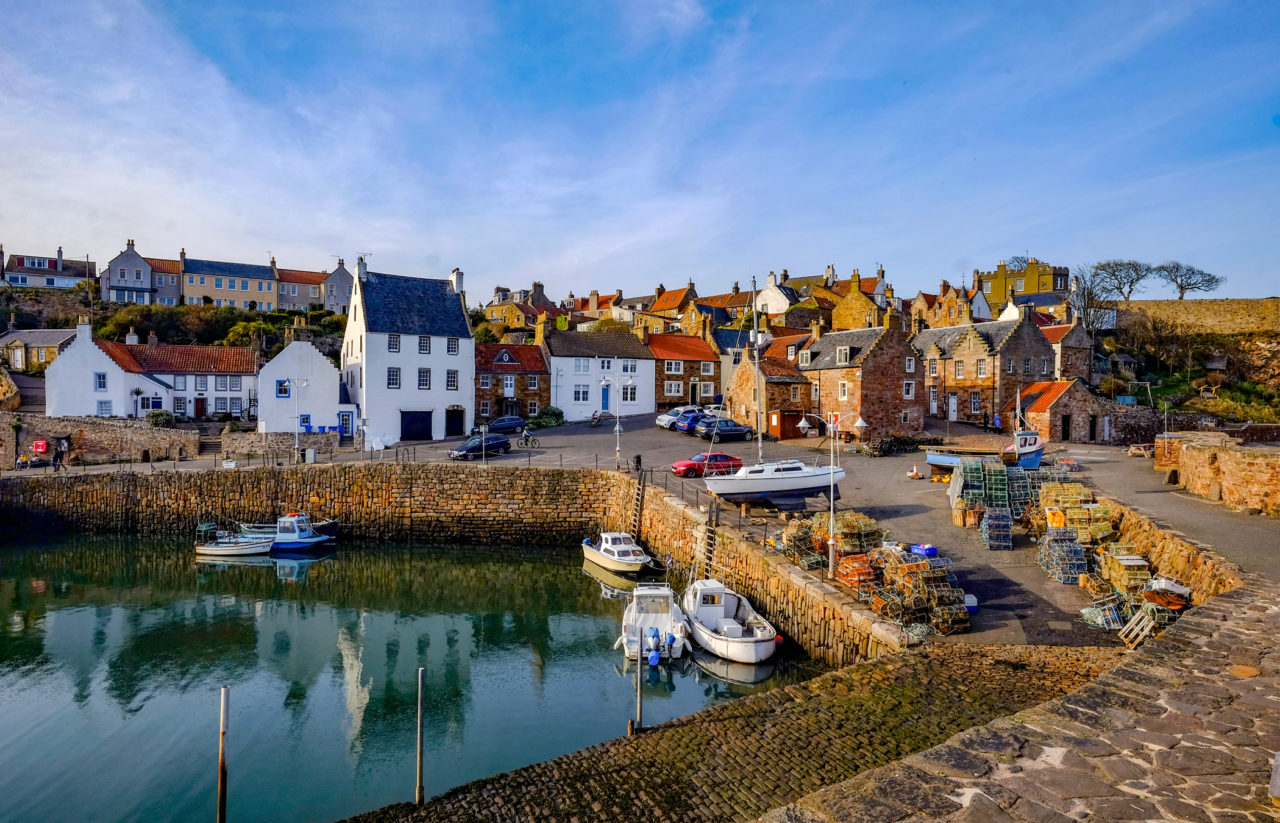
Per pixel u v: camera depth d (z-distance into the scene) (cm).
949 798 537
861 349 4456
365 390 4731
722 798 1058
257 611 2658
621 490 3466
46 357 5941
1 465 4391
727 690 1811
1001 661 1456
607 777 1143
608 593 2831
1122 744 622
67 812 1402
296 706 1872
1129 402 5559
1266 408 5538
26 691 1962
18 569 3219
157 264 8556
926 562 1788
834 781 1072
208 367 5400
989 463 2725
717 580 2319
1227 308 6694
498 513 3581
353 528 3634
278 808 1412
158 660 2186
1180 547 1731
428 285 5238
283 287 9144
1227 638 923
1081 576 1872
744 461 3728
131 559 3375
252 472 3684
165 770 1556
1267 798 528
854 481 3244
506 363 5400
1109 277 8112
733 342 6350
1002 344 5044
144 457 4269
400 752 1619
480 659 2156
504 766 1549
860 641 1705
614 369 5700
